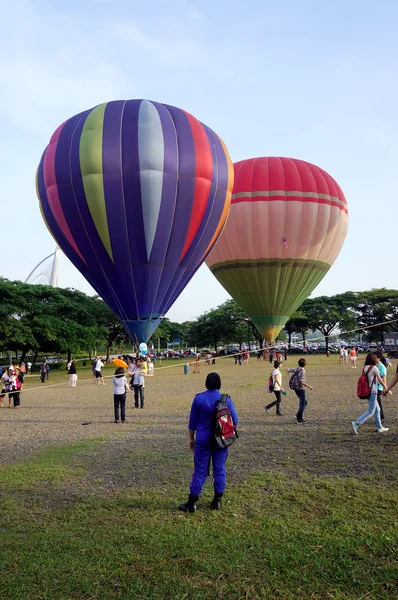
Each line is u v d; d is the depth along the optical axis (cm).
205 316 7744
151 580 400
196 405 578
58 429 1150
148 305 1677
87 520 530
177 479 682
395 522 497
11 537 486
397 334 4947
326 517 518
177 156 1638
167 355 7225
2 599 373
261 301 3056
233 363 4762
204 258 1816
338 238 3039
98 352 8556
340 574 398
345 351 3962
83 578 404
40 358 6538
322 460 757
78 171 1602
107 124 1633
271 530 489
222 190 1761
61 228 1686
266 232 2869
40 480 688
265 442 906
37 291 3988
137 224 1596
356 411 1247
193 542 467
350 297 7356
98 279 1688
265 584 389
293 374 1123
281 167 2920
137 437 1006
